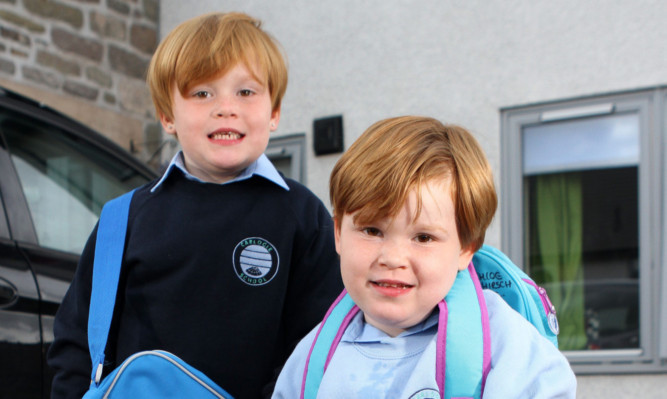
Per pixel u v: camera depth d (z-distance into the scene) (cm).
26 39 471
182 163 142
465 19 430
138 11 559
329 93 481
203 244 131
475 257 121
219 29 135
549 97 400
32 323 186
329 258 142
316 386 109
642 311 371
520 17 412
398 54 454
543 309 121
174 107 137
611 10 383
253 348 131
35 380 185
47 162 222
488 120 420
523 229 409
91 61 516
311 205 143
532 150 412
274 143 505
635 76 376
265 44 140
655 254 370
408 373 102
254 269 132
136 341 131
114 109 532
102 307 132
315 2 492
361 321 113
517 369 95
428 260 100
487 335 101
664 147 370
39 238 205
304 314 140
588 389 379
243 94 135
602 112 384
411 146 102
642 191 376
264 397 131
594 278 390
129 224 137
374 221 101
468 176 104
